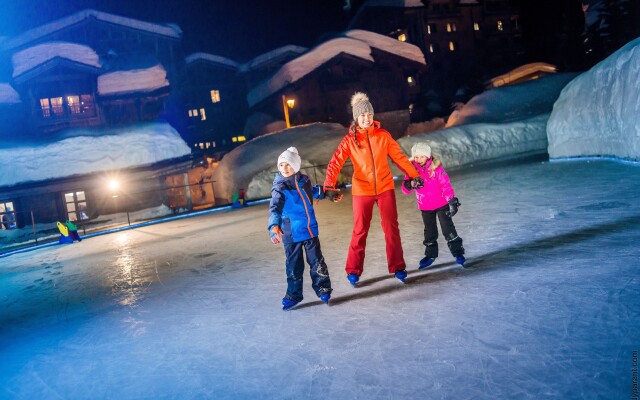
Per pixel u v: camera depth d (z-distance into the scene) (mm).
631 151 9953
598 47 47250
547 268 3682
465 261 4277
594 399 1795
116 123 25047
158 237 11766
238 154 25844
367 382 2197
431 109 45406
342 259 5312
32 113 23875
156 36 30531
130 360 3016
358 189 3855
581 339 2338
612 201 6289
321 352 2660
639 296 2805
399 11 47688
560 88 29734
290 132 26734
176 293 4867
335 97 35000
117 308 4605
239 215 15141
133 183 21031
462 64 48688
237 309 3891
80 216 20125
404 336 2709
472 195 9578
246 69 44281
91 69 24219
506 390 1946
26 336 4062
